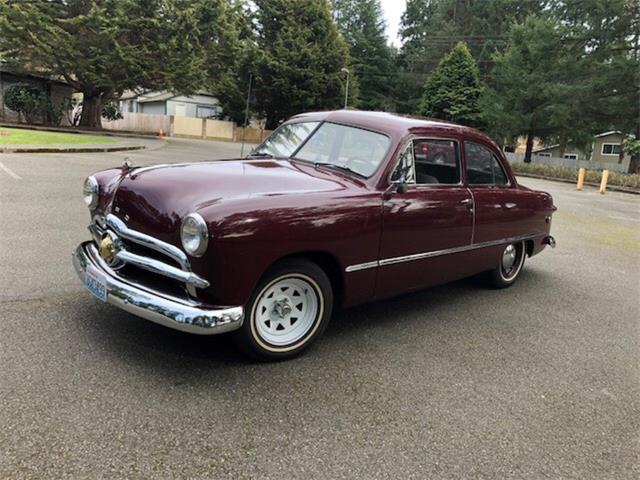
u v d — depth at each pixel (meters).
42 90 29.05
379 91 54.97
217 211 2.99
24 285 4.42
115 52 25.50
